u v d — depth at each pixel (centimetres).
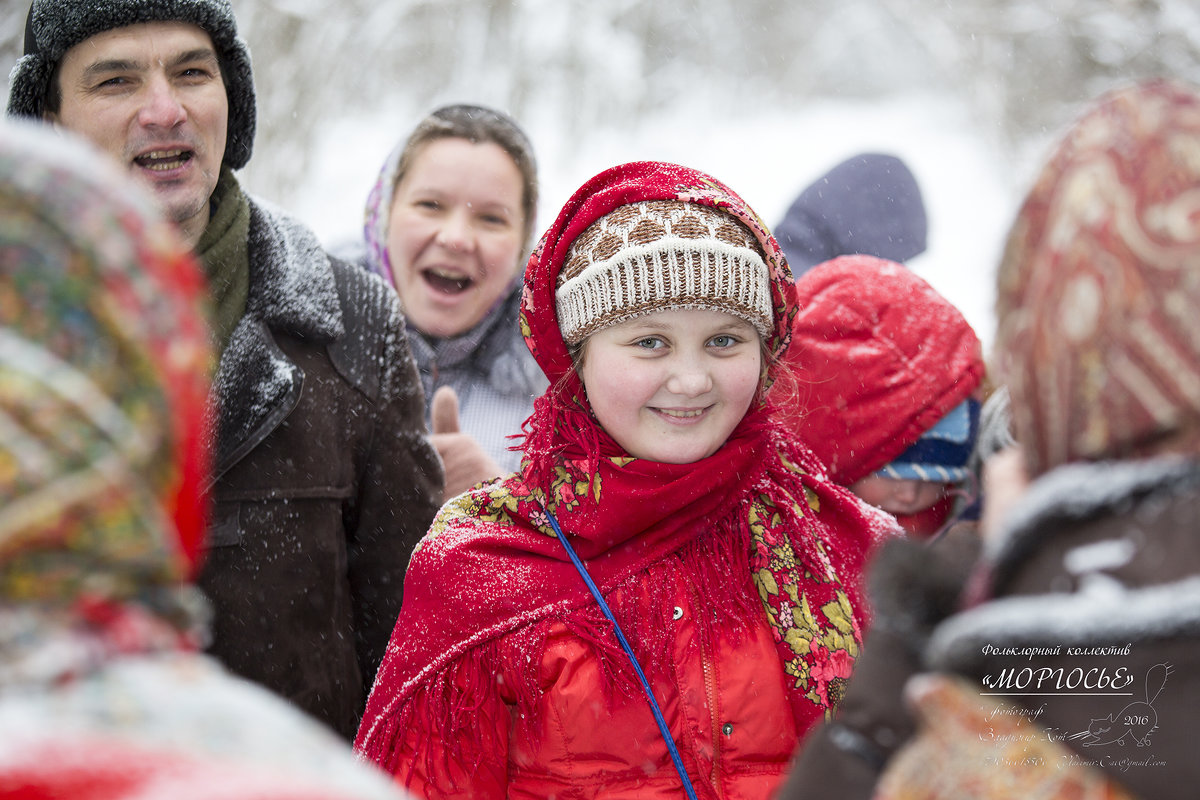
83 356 68
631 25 2227
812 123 2331
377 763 191
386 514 240
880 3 2319
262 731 70
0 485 65
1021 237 95
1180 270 83
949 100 2253
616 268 193
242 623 220
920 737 89
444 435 284
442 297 332
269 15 1510
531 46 1797
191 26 227
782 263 203
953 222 1477
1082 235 87
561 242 203
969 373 260
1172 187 85
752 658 188
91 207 70
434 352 337
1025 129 1923
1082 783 81
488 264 331
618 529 192
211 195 237
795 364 250
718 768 184
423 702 191
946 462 261
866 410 255
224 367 222
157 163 224
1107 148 89
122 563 68
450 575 196
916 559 97
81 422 67
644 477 193
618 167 210
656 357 194
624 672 183
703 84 2380
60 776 63
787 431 216
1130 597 81
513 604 190
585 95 1814
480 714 188
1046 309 89
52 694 65
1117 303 85
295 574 224
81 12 217
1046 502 86
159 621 71
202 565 219
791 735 189
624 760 182
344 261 252
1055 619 82
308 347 234
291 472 226
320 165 1529
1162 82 92
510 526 202
